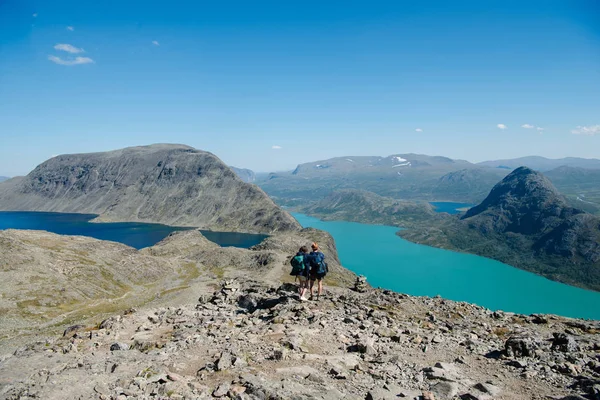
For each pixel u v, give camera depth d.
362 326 23.80
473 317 29.81
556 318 30.41
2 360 20.86
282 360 17.33
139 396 13.81
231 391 13.77
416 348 20.23
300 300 30.44
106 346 22.42
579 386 14.75
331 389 13.98
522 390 14.85
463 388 14.72
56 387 14.77
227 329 23.83
